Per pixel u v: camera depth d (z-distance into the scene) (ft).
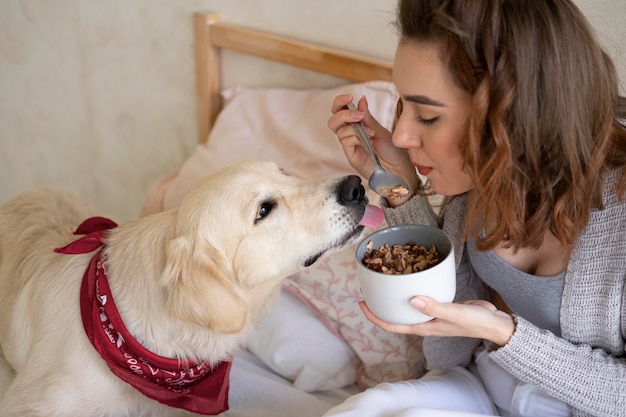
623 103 4.40
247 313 4.95
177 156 9.89
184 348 5.12
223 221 4.86
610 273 4.17
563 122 3.84
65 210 6.67
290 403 5.68
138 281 5.06
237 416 5.63
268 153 7.59
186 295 4.71
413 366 5.90
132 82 9.87
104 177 10.97
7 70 11.32
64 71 10.61
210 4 8.50
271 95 7.94
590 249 4.23
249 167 5.19
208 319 4.72
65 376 5.19
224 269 4.81
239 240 4.91
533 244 4.28
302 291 6.30
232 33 8.17
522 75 3.70
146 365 5.10
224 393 5.36
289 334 6.14
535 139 3.85
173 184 8.00
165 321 5.01
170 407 5.61
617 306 4.19
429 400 4.88
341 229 5.02
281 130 7.57
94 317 5.07
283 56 7.79
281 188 5.07
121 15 9.48
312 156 7.21
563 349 4.26
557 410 4.68
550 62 3.74
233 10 8.31
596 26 5.67
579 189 4.00
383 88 6.89
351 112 4.96
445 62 3.84
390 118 6.84
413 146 4.26
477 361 5.29
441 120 4.03
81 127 10.84
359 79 7.20
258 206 4.97
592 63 3.87
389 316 4.02
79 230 5.79
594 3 5.64
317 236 5.02
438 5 3.80
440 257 4.21
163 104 9.66
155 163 10.22
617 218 4.14
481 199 4.20
